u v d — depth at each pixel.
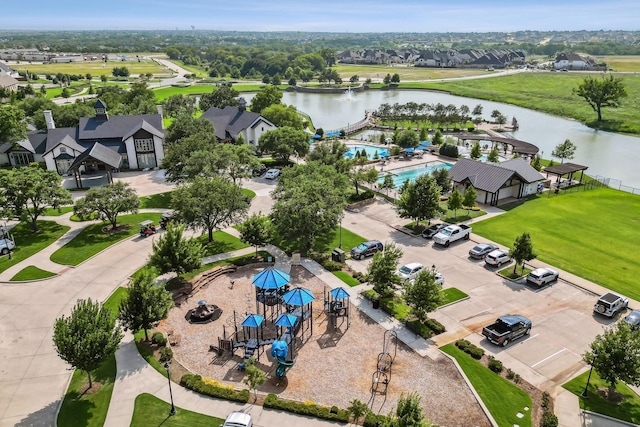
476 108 135.12
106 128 86.69
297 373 32.56
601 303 39.44
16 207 55.03
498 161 88.06
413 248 53.31
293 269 48.19
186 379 31.16
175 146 70.06
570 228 58.66
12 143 82.75
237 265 48.53
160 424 27.77
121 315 33.88
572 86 188.88
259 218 49.50
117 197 57.25
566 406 29.61
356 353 34.75
